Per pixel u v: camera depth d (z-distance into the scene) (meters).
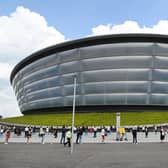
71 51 75.62
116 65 70.50
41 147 24.91
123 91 69.88
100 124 53.53
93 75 71.88
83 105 72.31
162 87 70.06
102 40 71.12
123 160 15.73
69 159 16.16
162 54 70.31
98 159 16.19
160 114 60.50
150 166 13.26
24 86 93.88
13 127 56.06
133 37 69.50
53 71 79.69
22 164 13.70
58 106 77.38
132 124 51.91
